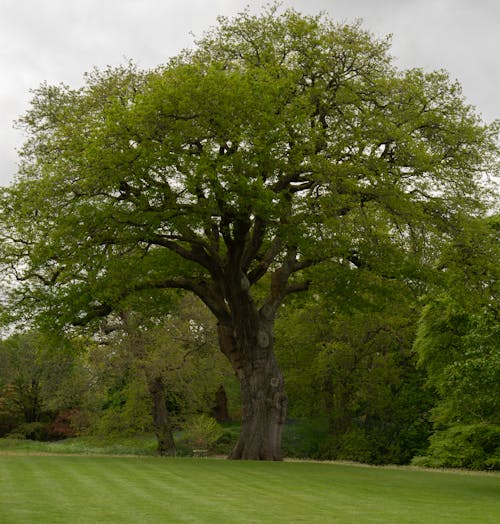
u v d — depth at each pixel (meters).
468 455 34.19
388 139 24.25
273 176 23.19
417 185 24.80
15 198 23.50
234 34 26.16
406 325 47.03
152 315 30.08
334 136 24.39
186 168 21.33
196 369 37.94
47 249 22.55
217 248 26.39
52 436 60.94
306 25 24.95
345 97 24.80
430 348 34.38
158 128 21.66
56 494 14.01
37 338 28.73
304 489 17.00
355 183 22.75
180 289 30.14
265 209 21.61
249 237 26.89
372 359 47.34
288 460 27.94
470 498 17.02
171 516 11.64
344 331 46.81
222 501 13.95
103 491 14.82
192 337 38.03
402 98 25.36
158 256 27.41
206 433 39.59
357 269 26.33
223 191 21.56
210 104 21.30
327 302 29.50
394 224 25.75
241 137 21.20
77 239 22.58
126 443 39.31
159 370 35.69
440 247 24.22
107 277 23.33
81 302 23.84
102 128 21.31
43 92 28.41
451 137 25.02
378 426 48.81
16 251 25.19
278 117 22.09
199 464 23.09
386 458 45.88
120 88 25.69
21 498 13.23
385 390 46.78
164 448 38.28
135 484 16.44
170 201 22.28
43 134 28.14
